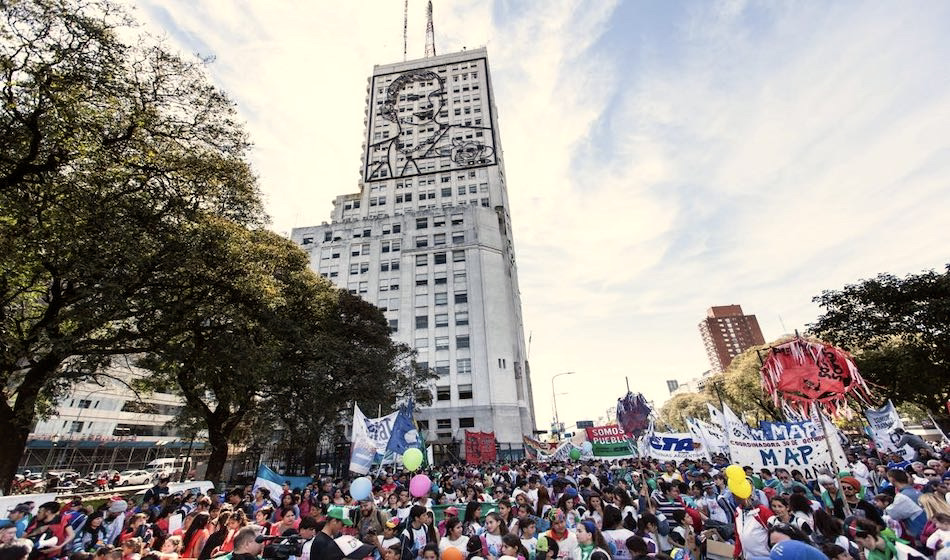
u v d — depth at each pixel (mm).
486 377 47906
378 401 26594
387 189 70000
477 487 11586
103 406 45031
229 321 16250
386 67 83875
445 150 71812
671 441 17562
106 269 11695
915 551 4543
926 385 24266
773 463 11398
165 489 12078
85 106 10977
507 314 53062
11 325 12750
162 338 14836
